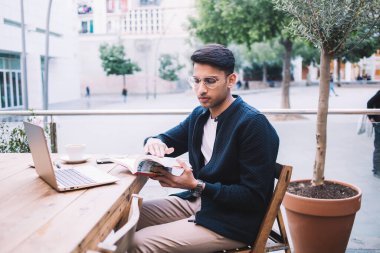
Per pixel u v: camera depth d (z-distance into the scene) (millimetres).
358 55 7883
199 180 1797
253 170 1741
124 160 2146
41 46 25562
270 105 21688
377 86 9773
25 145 3713
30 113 3578
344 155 6543
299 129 10695
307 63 19500
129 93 45438
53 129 3627
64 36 29766
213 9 12375
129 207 1504
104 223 1375
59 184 1701
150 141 2195
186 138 2311
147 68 44938
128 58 42344
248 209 1762
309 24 2621
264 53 21031
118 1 41438
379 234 3051
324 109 2674
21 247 1104
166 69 44531
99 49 41031
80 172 1938
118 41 43625
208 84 1825
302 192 2643
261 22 10922
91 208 1431
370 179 4480
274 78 46250
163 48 44531
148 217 2117
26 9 23109
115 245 1029
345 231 2465
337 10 2467
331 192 2621
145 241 1712
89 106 27234
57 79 30234
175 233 1731
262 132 1762
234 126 1823
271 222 1769
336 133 9695
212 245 1736
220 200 1730
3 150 3621
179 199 2158
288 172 1771
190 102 28688
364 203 3637
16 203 1493
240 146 1782
